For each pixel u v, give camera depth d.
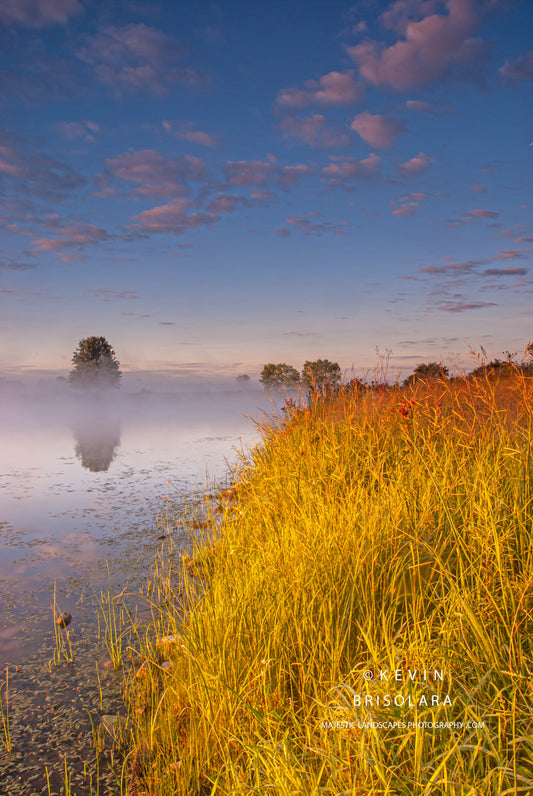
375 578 3.27
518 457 4.01
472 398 5.45
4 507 9.55
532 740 1.76
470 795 1.55
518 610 2.54
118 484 11.71
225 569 4.32
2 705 3.44
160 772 2.63
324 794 1.90
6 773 2.78
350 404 6.99
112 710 3.36
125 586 5.54
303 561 3.52
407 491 4.17
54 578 5.85
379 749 1.94
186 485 11.30
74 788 2.65
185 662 3.40
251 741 2.46
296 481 5.37
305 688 2.72
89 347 103.00
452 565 3.29
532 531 3.15
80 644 4.28
